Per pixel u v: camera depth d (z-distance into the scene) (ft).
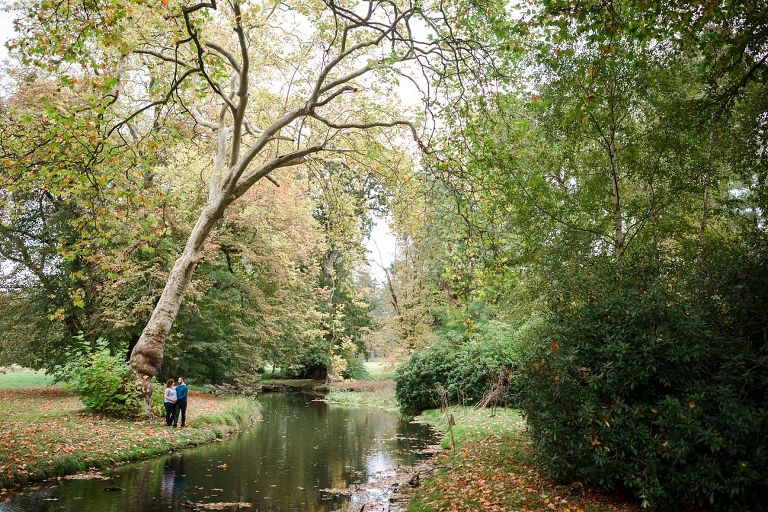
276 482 33.71
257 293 80.33
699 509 21.42
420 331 91.91
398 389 80.28
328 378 124.16
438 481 31.04
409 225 49.93
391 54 36.73
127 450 39.91
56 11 28.40
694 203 39.50
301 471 37.09
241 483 33.24
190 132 61.46
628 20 26.03
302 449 46.03
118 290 65.67
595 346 25.34
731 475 20.22
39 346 70.38
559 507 22.82
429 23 35.14
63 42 28.91
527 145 39.19
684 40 27.45
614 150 38.27
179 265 54.49
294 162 54.49
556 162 40.09
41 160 33.58
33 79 60.08
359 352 135.03
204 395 79.71
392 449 46.24
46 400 62.13
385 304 116.98
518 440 38.42
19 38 29.76
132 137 67.46
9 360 70.85
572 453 24.13
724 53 30.96
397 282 101.30
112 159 33.19
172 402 49.60
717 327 24.47
